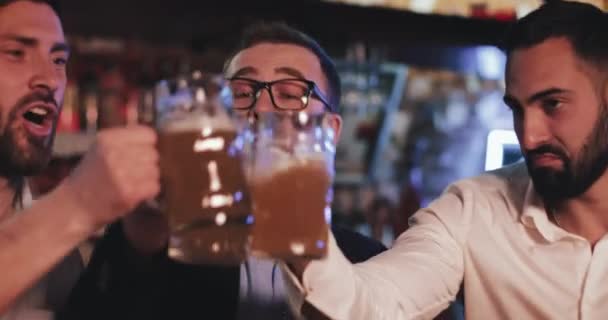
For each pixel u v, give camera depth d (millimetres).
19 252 917
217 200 922
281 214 994
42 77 1401
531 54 1512
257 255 993
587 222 1624
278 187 994
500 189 1758
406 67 4668
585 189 1542
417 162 5738
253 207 1002
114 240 1056
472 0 3406
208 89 954
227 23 3117
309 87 1640
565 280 1599
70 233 928
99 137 923
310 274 1210
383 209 4676
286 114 1014
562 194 1555
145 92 1024
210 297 1139
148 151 922
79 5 2859
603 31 1495
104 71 3451
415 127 5859
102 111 3400
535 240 1650
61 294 1450
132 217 1009
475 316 1673
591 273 1582
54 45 1445
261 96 1615
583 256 1605
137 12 2963
